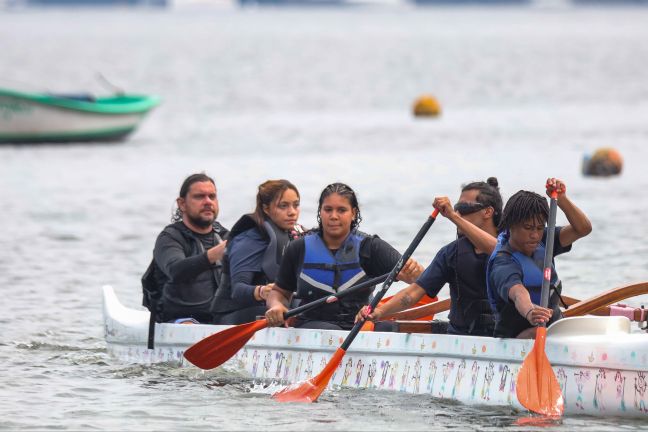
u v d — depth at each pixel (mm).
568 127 120250
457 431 25609
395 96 171750
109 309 34500
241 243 31922
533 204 26703
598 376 26047
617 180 77625
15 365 33031
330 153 97375
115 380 31188
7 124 102438
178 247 33344
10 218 63219
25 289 44875
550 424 25703
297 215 32250
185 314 33500
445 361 28094
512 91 179500
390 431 25734
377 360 29266
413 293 28719
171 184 77562
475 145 103125
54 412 27672
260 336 31141
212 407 28094
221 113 144500
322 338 29781
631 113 137375
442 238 54406
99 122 106312
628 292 29609
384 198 68812
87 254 52625
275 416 27156
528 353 26516
